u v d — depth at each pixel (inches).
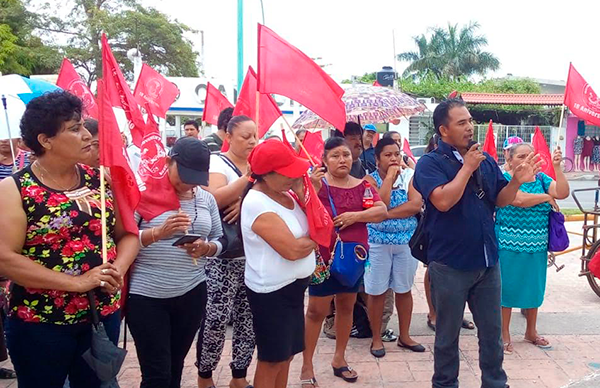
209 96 250.5
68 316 93.7
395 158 175.0
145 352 115.7
